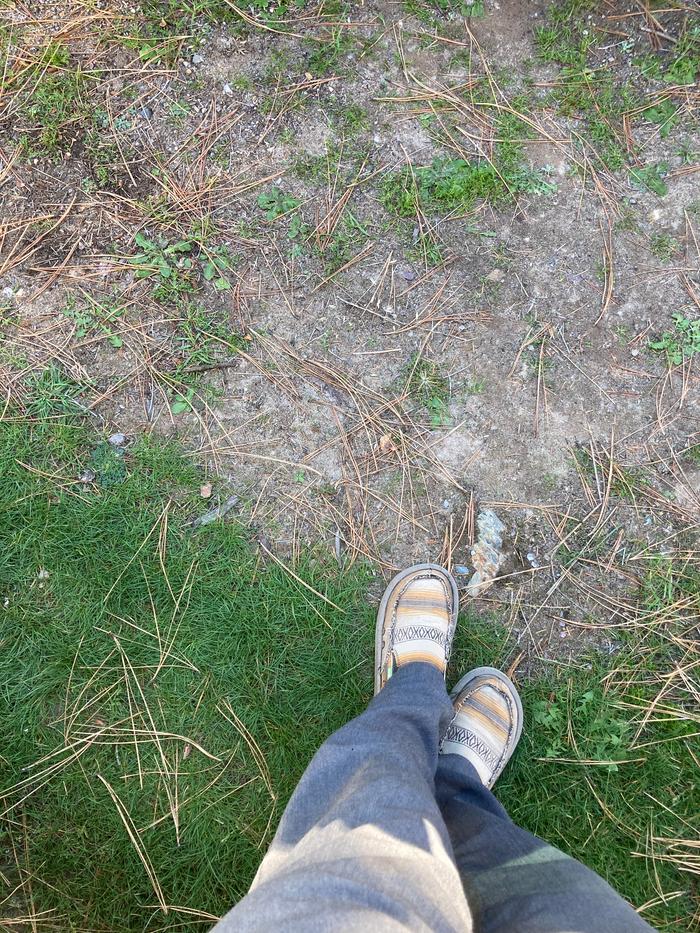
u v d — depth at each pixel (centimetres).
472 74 195
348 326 195
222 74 195
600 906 112
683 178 194
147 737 188
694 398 194
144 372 194
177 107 195
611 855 185
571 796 187
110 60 195
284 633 190
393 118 195
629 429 194
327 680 189
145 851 184
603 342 195
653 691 188
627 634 191
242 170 195
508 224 195
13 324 194
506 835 138
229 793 187
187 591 190
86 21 194
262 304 195
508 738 185
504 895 122
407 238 195
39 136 195
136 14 194
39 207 195
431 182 194
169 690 189
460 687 188
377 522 193
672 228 195
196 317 194
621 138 194
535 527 193
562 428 194
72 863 185
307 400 194
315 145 195
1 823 185
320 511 193
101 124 195
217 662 189
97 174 195
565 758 188
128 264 194
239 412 194
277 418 194
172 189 195
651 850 184
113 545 191
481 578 193
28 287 195
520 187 194
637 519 193
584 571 192
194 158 195
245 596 190
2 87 194
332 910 88
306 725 189
